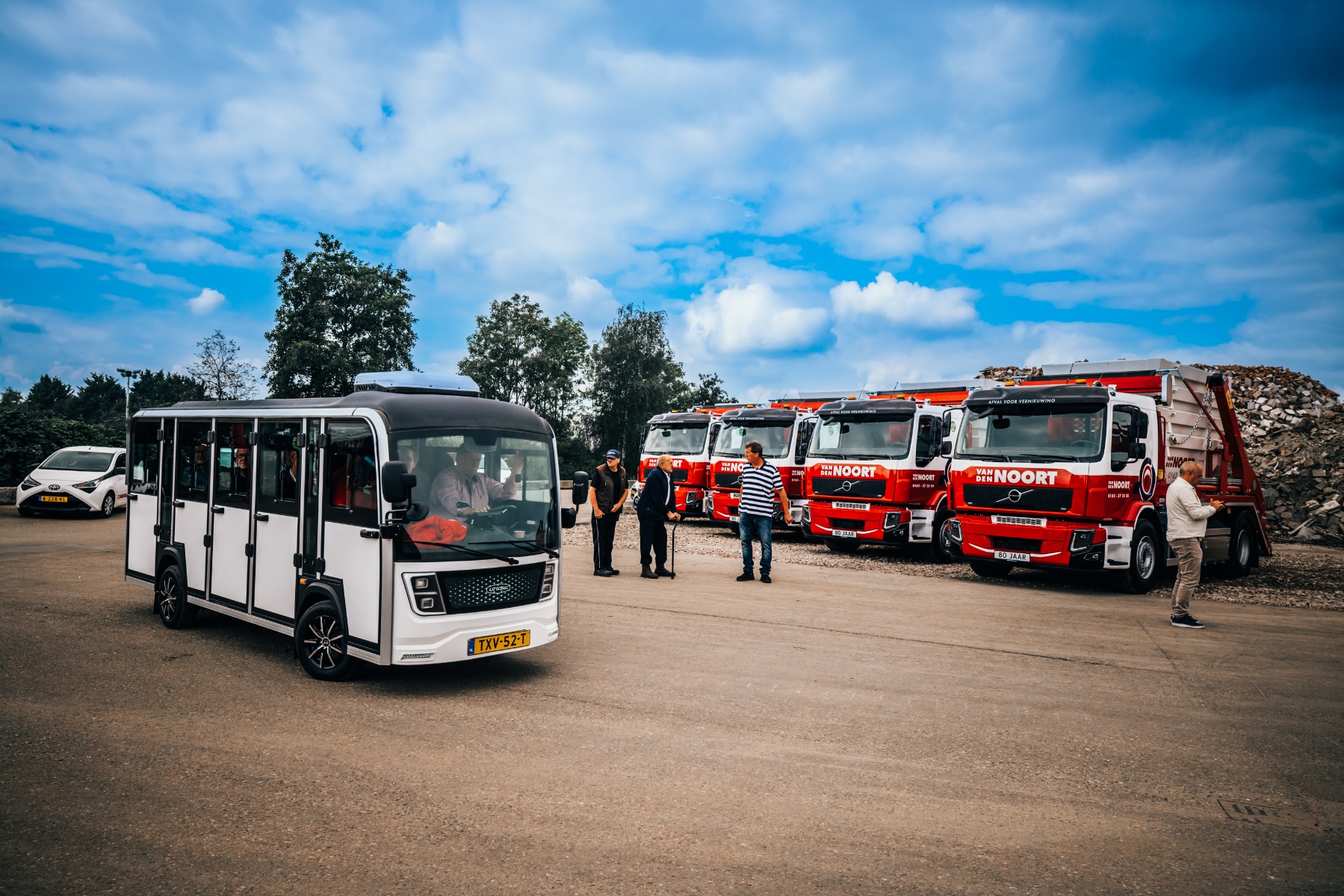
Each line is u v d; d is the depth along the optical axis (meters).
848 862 3.76
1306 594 12.53
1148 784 4.82
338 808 4.24
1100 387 12.42
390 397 6.59
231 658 7.35
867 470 15.65
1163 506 12.89
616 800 4.41
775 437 19.58
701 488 22.25
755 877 3.59
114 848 3.75
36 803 4.22
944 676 7.21
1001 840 4.03
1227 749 5.46
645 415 61.00
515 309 67.06
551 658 7.61
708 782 4.71
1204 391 14.52
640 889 3.46
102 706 5.86
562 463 63.22
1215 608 11.16
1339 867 3.82
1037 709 6.27
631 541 18.62
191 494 8.30
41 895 3.32
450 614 6.25
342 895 3.36
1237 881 3.66
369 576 6.26
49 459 20.78
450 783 4.61
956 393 17.89
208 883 3.44
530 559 6.73
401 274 52.66
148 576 8.99
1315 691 6.93
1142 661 7.90
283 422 7.17
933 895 3.47
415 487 6.27
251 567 7.48
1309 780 4.93
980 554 12.93
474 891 3.42
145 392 100.44
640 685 6.71
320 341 49.28
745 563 12.63
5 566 12.45
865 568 14.57
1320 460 23.44
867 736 5.57
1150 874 3.71
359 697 6.24
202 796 4.36
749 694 6.54
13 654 7.27
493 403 7.04
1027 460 12.50
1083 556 12.02
